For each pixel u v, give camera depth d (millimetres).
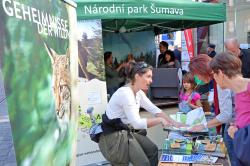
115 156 2748
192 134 2963
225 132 2895
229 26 9266
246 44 8625
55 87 1550
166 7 4801
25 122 1198
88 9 4250
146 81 2740
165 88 5652
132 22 6719
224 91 2625
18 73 1155
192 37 10133
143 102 3150
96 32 4312
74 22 1961
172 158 2523
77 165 4195
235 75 2070
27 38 1232
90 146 4277
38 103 1318
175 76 5566
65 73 1743
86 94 4234
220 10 5402
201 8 5188
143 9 4582
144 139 3049
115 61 7867
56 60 1579
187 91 4164
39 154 1319
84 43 4227
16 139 1134
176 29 7934
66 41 1774
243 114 2039
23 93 1187
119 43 7887
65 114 1725
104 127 2781
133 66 2779
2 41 1067
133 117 2703
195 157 2527
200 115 3014
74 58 1946
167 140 2822
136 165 2736
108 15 4367
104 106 4355
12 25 1128
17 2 1168
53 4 1556
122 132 2754
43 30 1401
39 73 1337
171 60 7305
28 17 1249
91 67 4277
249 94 1998
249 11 9023
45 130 1391
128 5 4473
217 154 2568
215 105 3141
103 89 4359
